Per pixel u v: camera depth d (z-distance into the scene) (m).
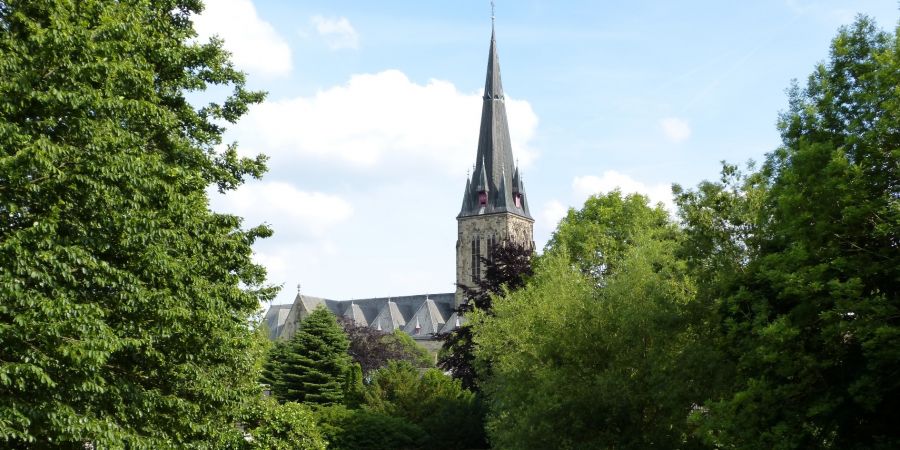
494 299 47.56
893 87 21.72
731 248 30.27
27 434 16.70
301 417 29.69
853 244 21.58
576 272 42.09
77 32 17.56
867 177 21.50
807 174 22.41
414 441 59.31
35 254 16.73
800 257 21.59
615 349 32.28
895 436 22.25
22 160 16.25
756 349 23.05
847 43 24.81
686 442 30.77
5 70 17.02
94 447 19.33
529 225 145.00
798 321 22.84
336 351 82.38
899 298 21.11
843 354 22.72
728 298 25.95
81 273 19.11
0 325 16.25
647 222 52.94
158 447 20.72
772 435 22.06
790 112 25.78
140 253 19.77
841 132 23.88
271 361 89.06
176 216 21.59
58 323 16.75
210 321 22.05
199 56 26.20
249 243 27.42
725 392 27.70
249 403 28.08
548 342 33.44
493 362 44.44
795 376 23.50
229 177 27.17
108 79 18.75
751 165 31.64
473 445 59.66
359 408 67.75
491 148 141.12
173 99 25.39
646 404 31.23
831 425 22.94
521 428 32.88
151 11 23.55
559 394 31.59
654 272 34.56
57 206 17.64
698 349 28.47
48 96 16.94
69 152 17.81
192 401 24.03
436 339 63.66
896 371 20.86
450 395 64.62
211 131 27.92
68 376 18.11
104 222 18.34
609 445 31.09
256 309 26.39
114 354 21.31
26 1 18.55
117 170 18.06
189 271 22.25
